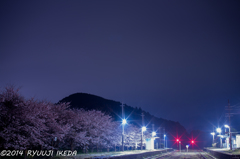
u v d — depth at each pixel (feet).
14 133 73.20
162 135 474.90
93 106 446.19
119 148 227.40
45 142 92.79
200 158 139.44
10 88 75.92
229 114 189.78
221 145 268.62
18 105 75.20
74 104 437.17
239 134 206.28
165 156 163.73
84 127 132.16
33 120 77.05
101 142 154.20
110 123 171.94
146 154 142.41
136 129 248.32
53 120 93.76
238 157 90.63
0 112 70.49
